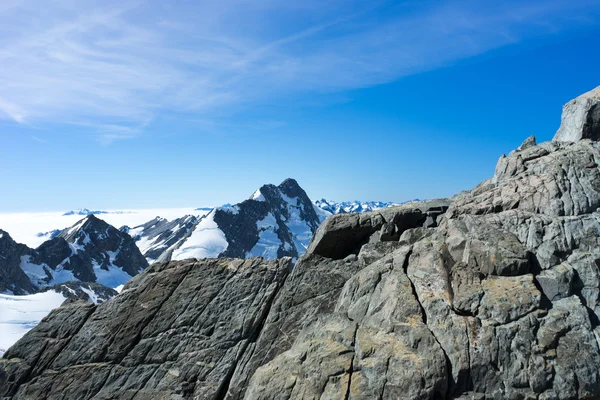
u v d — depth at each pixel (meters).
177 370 22.52
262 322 24.19
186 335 24.02
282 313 23.92
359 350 18.58
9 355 24.02
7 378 22.97
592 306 18.58
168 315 25.06
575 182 22.62
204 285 26.47
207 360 22.72
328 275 25.56
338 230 27.64
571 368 16.50
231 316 24.50
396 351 18.05
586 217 20.88
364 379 17.53
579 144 25.62
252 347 23.02
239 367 21.97
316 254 27.56
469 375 17.06
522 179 24.53
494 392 16.69
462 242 21.56
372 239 27.75
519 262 19.53
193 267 27.83
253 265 27.34
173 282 26.91
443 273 20.95
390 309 20.02
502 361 17.03
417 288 20.69
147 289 26.70
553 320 17.66
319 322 21.78
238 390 20.98
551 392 16.31
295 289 25.06
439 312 19.09
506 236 20.80
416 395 16.61
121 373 22.78
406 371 17.19
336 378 17.89
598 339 17.09
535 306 18.03
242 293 25.62
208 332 23.98
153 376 22.45
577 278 19.28
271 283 26.02
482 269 20.14
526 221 21.58
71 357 23.75
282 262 27.31
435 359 17.31
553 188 22.64
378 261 24.06
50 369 23.34
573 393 16.17
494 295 18.75
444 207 28.20
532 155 26.33
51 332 25.00
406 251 23.39
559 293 18.72
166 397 21.42
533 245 20.64
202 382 21.84
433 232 26.00
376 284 22.17
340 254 28.09
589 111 27.25
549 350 16.95
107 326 24.89
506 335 17.50
